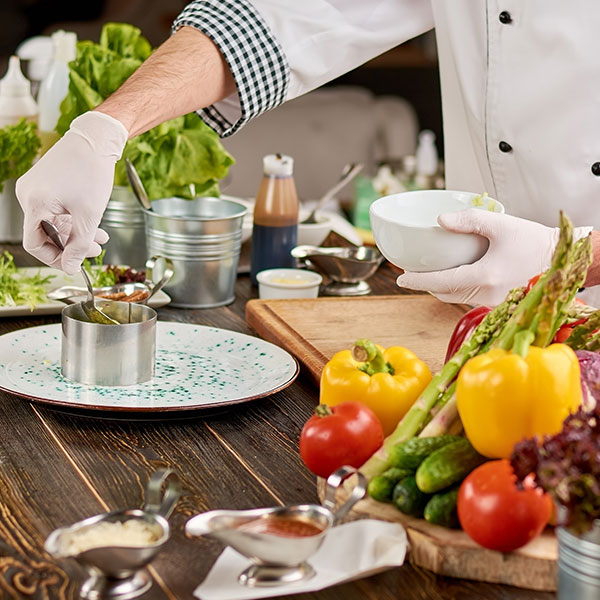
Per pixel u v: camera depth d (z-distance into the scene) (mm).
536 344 1084
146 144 2086
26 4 4332
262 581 965
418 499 1064
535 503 993
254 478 1248
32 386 1448
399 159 3896
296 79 1765
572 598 915
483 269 1323
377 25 1851
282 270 2117
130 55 2350
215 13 1671
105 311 1559
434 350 1745
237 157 4219
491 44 1819
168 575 1000
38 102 2471
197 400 1431
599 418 944
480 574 1023
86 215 1460
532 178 1845
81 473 1239
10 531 1083
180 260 1976
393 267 2426
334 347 1715
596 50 1734
